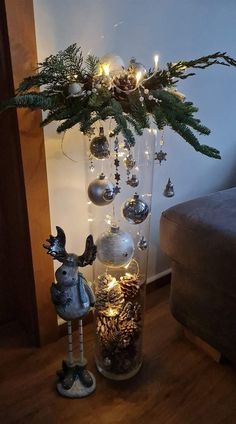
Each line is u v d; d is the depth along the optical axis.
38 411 1.13
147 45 1.23
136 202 1.07
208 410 1.14
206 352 1.34
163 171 1.49
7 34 0.94
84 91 0.87
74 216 1.29
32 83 0.90
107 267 1.19
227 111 1.62
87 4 1.06
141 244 1.20
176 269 1.30
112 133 0.87
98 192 1.03
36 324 1.33
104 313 1.18
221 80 1.52
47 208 1.18
